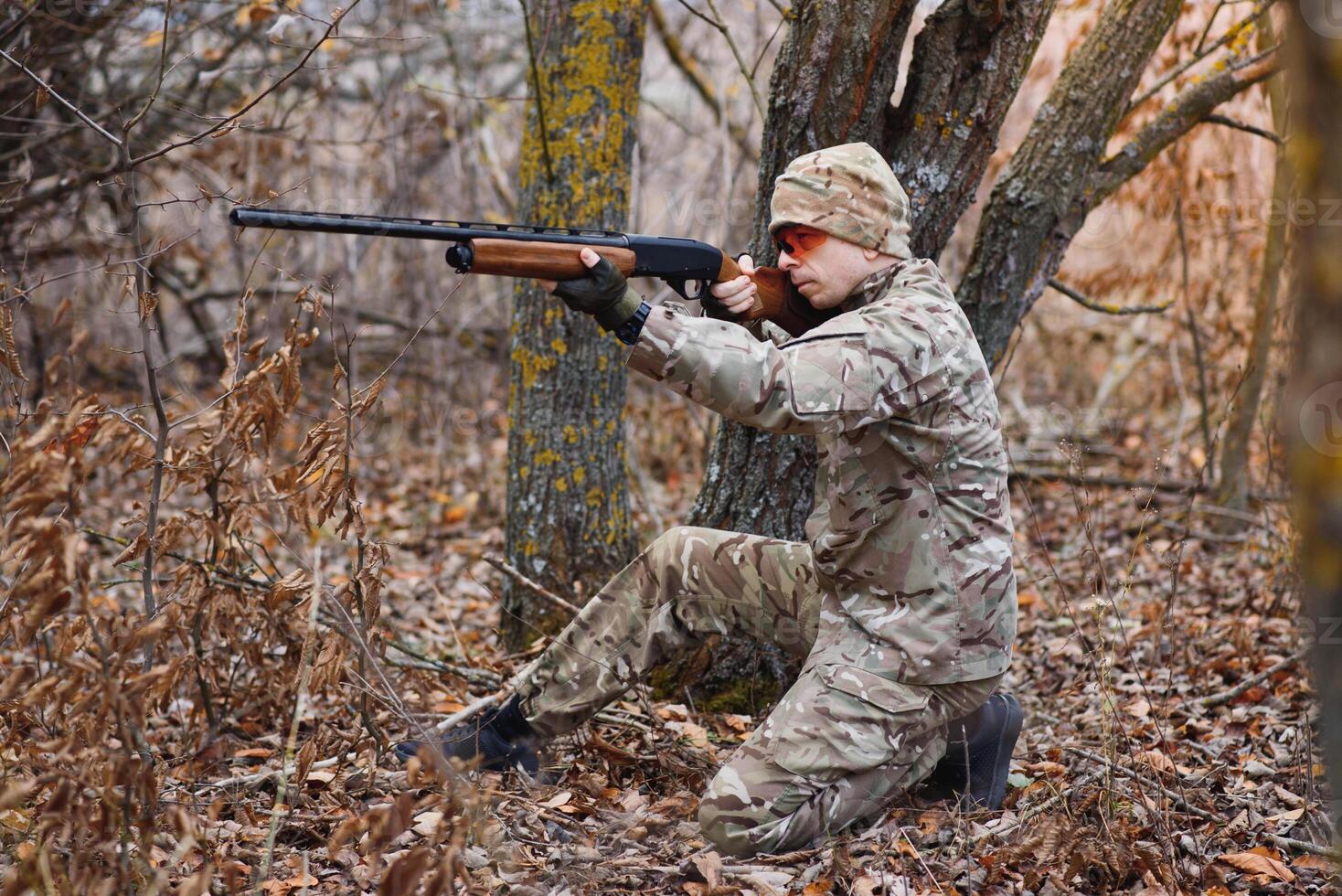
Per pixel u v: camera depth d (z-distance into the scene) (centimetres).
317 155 820
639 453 769
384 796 298
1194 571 553
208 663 331
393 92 754
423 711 336
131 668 246
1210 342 772
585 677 307
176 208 772
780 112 348
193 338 908
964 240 791
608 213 453
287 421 267
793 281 285
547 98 450
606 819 289
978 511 272
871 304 274
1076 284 787
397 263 883
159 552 270
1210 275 739
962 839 271
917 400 260
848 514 270
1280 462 452
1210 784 320
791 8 347
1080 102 377
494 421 874
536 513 450
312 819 280
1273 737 354
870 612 274
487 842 255
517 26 878
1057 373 930
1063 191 380
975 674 272
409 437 867
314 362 859
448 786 228
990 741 293
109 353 790
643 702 343
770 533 370
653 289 769
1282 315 482
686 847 277
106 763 217
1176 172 652
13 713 254
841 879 256
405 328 866
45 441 216
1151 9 375
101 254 654
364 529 280
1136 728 368
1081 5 607
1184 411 755
